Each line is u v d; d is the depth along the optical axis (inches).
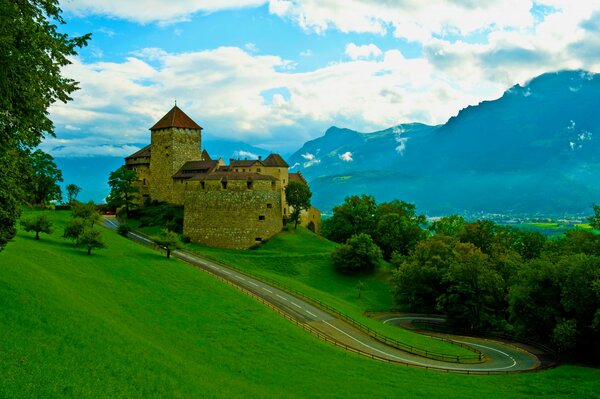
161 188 6801.2
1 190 1434.5
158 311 2615.7
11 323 1617.9
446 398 2053.4
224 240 5487.2
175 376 1657.2
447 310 3973.9
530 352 3166.8
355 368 2351.1
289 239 5615.2
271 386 1921.8
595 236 3836.1
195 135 6929.1
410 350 2866.6
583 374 2490.2
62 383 1317.7
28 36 1326.3
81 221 3764.8
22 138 1414.9
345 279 4845.0
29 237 3641.7
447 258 4421.8
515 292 3341.5
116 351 1689.2
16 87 1322.6
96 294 2554.1
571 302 2999.5
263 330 2691.9
